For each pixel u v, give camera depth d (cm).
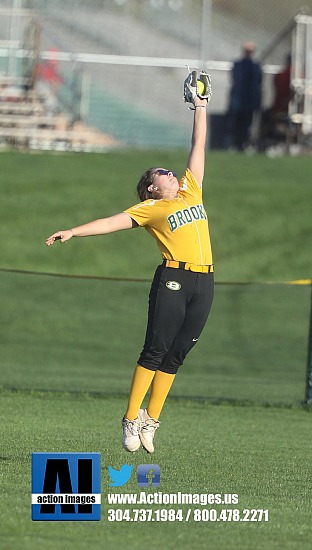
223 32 13662
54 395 5147
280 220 11531
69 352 8025
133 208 2748
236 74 13012
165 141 13650
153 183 2798
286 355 8169
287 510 2461
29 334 8550
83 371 7094
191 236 2742
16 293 9438
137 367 2811
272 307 9400
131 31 13550
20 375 6594
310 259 10862
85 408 4628
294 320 9112
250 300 9569
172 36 13612
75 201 11675
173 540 2123
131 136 13600
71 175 12338
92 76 13438
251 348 8344
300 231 11356
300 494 2684
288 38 13338
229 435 3941
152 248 10994
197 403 5112
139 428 2869
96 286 9812
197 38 13638
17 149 13212
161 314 2730
